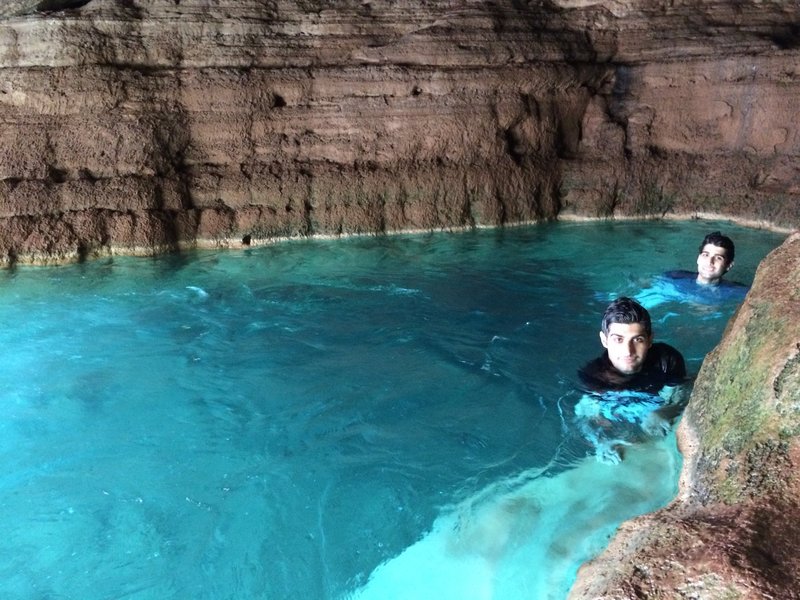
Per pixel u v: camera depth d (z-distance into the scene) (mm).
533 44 10648
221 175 10008
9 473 4391
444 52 10375
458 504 3938
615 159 11102
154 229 9406
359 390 5438
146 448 4672
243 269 8781
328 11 10445
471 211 10500
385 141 10461
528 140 10914
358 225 10195
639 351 4531
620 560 2670
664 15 11281
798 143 10539
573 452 4324
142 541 3750
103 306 7469
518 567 3328
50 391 5488
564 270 8430
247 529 3826
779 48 10625
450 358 5980
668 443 4168
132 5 9938
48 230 9023
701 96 11133
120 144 9602
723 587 2213
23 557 3627
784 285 3404
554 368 5719
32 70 9508
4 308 7398
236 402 5293
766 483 2703
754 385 3100
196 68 10047
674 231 10180
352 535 3750
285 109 10289
